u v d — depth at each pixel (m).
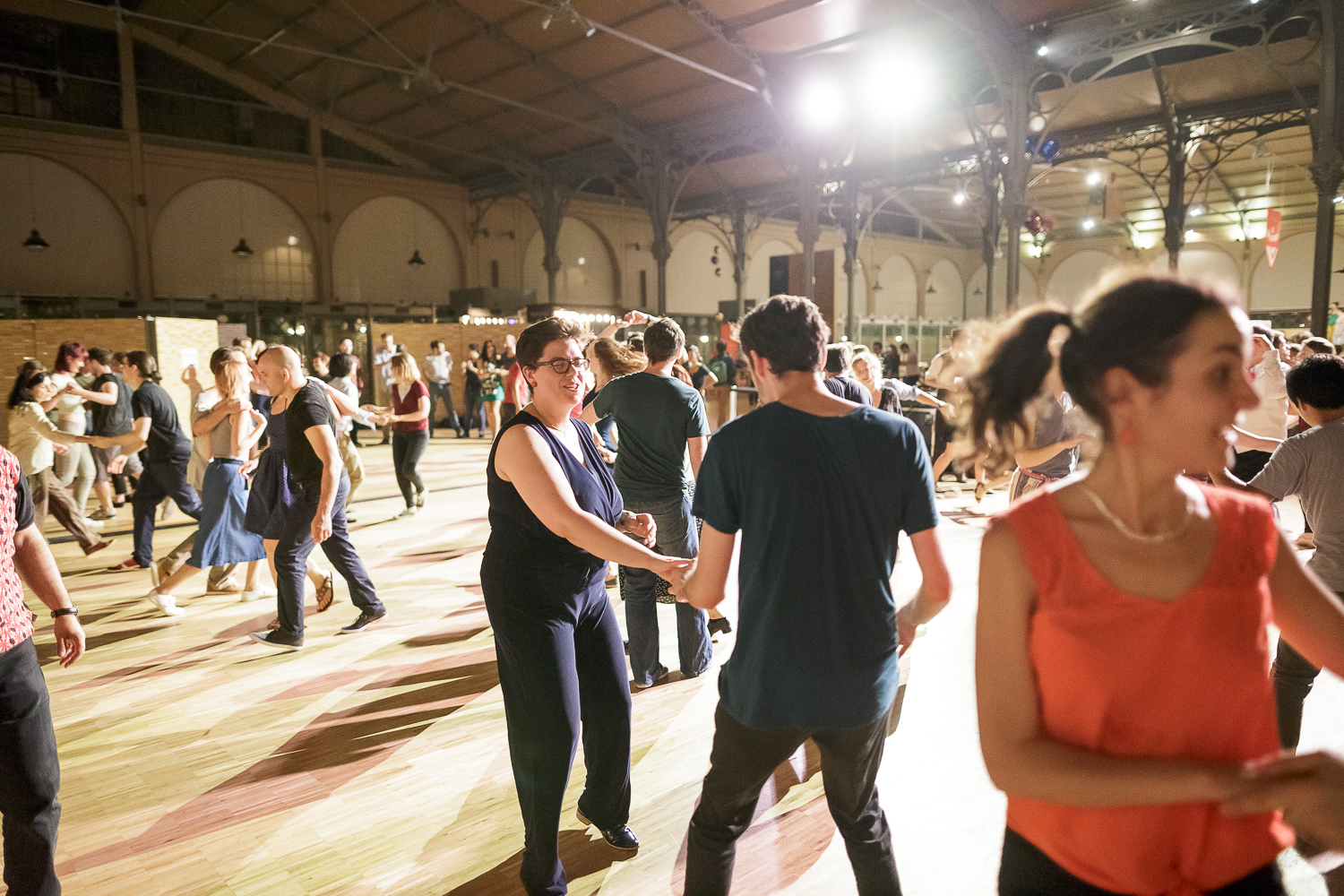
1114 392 0.91
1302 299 26.70
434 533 6.84
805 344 1.57
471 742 3.13
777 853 2.38
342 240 21.14
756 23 13.54
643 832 2.50
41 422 5.29
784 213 29.61
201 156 18.92
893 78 14.42
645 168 18.81
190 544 4.67
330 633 4.35
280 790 2.78
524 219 24.11
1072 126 18.23
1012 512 0.98
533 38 15.35
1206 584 0.91
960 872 2.27
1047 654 0.94
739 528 1.61
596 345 3.87
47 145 16.98
